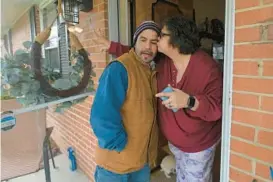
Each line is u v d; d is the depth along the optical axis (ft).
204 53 4.29
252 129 3.27
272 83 2.98
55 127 6.97
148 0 7.29
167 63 4.61
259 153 3.22
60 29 5.73
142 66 4.52
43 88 5.20
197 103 3.78
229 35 3.47
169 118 4.47
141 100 4.30
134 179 5.05
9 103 4.86
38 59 5.15
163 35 4.15
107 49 6.05
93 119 4.08
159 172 8.21
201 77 4.05
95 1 6.42
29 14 5.37
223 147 3.77
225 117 3.68
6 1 5.05
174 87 4.35
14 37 5.09
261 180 3.24
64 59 5.67
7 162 5.92
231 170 3.63
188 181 4.90
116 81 4.07
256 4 3.04
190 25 4.09
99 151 4.75
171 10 8.41
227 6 3.45
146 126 4.45
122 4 6.49
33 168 6.48
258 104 3.16
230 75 3.52
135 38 4.58
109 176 4.69
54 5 5.72
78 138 8.11
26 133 6.00
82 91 5.99
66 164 7.90
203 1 10.49
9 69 4.79
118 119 4.12
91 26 6.33
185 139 4.43
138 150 4.52
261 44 3.04
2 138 5.52
